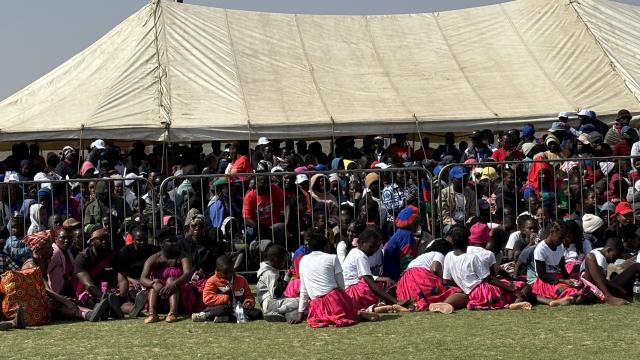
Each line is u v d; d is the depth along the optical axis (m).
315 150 19.12
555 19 21.47
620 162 12.92
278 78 19.52
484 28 21.62
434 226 12.44
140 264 11.05
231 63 19.66
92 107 17.94
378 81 19.86
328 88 19.44
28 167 16.17
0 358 8.41
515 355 7.85
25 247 11.05
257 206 12.70
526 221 12.00
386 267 11.42
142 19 20.28
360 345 8.52
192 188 12.99
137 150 18.33
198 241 11.49
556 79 19.89
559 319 9.54
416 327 9.34
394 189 12.74
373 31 21.61
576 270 11.19
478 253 10.45
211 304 10.20
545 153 15.70
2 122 17.86
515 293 10.42
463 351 8.07
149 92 18.52
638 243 11.80
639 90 19.44
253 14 21.42
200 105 18.33
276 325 9.84
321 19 21.75
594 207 13.02
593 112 17.81
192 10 20.86
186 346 8.77
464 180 13.06
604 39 20.86
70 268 11.09
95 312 10.36
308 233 10.49
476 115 18.55
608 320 9.41
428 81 19.98
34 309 10.22
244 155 16.06
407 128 18.30
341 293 9.79
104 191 12.79
